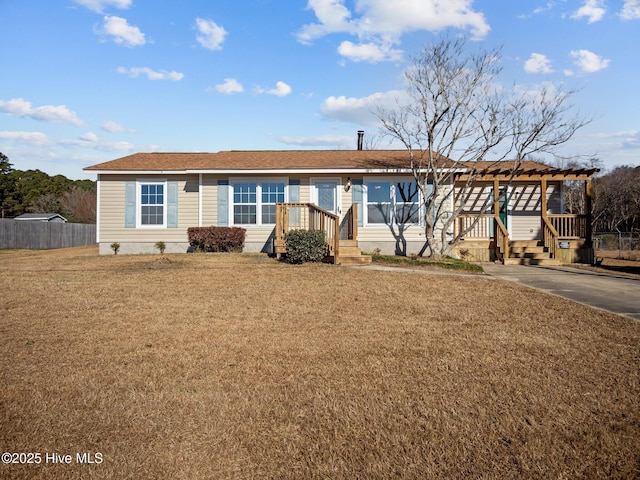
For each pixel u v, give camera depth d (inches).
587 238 673.0
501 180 664.4
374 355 233.5
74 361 223.0
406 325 290.4
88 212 1884.8
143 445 149.6
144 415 169.0
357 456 144.3
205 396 184.7
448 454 145.3
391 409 174.4
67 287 396.5
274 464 140.3
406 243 649.0
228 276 438.9
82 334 266.8
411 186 651.5
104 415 168.6
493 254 663.1
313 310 326.0
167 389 191.3
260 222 652.7
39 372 208.2
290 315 312.7
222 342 253.8
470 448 148.6
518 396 185.6
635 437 154.6
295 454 145.3
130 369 213.0
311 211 580.4
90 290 384.8
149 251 660.7
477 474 135.3
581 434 156.3
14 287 396.8
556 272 539.8
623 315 317.7
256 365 219.0
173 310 323.3
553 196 717.9
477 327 286.7
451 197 646.5
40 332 270.2
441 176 612.4
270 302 347.6
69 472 135.2
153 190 663.8
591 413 171.6
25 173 2330.2
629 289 421.1
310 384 196.7
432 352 237.9
